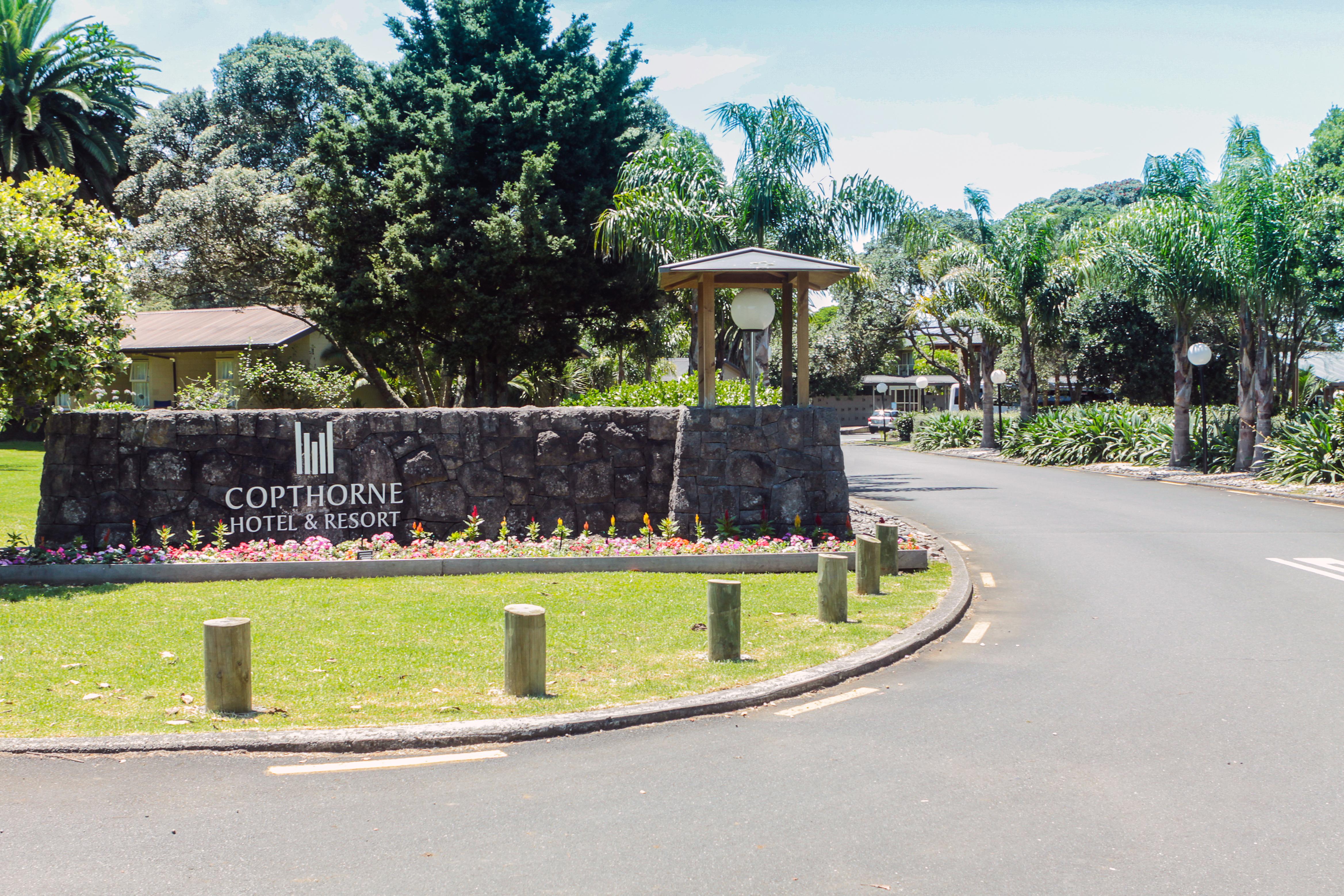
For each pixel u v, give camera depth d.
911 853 4.36
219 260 28.59
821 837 4.53
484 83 25.95
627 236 21.27
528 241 23.66
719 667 7.32
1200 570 11.70
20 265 11.16
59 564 10.43
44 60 36.97
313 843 4.43
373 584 10.16
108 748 5.53
